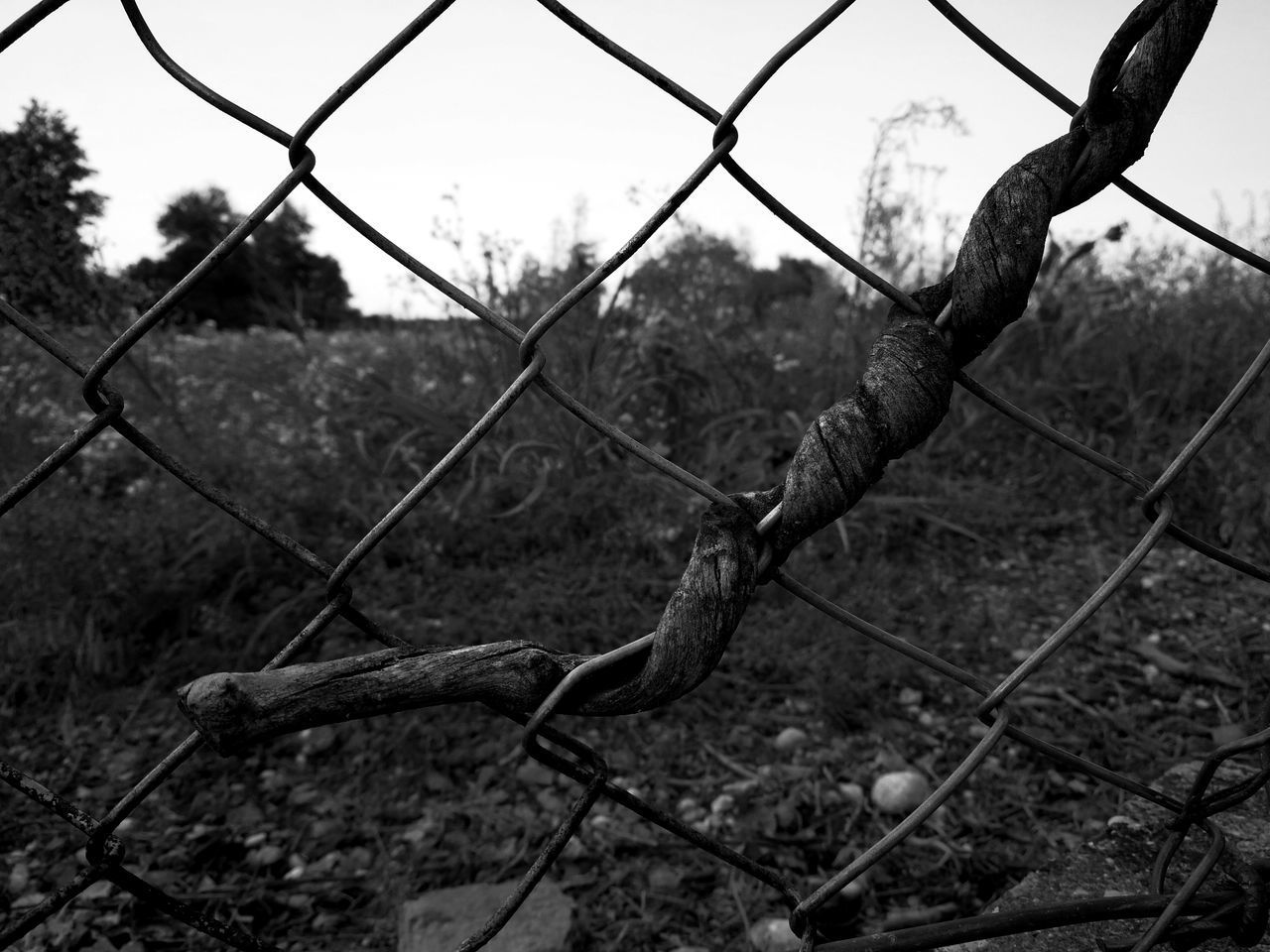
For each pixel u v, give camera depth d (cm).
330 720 53
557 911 142
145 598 227
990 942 101
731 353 349
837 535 274
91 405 53
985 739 64
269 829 171
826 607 60
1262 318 349
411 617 235
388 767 189
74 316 248
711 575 55
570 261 343
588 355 297
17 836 169
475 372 313
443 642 220
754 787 178
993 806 170
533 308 325
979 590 255
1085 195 59
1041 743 67
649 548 264
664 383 316
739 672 217
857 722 199
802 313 423
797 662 212
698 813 172
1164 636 232
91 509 253
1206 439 63
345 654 220
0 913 148
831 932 139
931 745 191
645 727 200
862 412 54
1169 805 75
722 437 314
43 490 260
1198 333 348
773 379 347
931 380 55
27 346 291
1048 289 365
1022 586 258
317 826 172
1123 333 355
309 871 159
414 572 259
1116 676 215
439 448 302
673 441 305
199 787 184
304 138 51
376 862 162
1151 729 193
